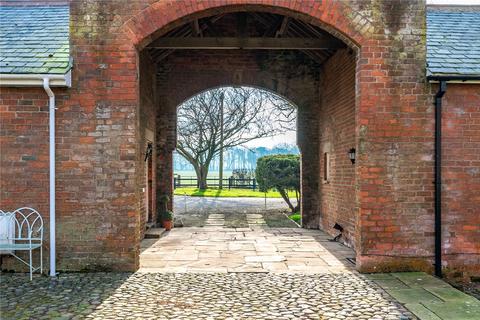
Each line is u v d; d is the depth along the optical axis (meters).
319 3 6.72
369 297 5.49
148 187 11.35
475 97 6.91
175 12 6.70
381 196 6.73
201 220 14.14
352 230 8.91
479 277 6.85
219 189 27.88
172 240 9.98
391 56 6.78
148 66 10.65
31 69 6.55
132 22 6.70
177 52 11.95
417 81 6.80
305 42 8.29
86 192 6.65
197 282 6.16
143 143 10.07
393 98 6.77
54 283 6.08
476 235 6.86
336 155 10.22
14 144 6.66
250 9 6.80
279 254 8.27
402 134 6.77
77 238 6.64
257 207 18.36
